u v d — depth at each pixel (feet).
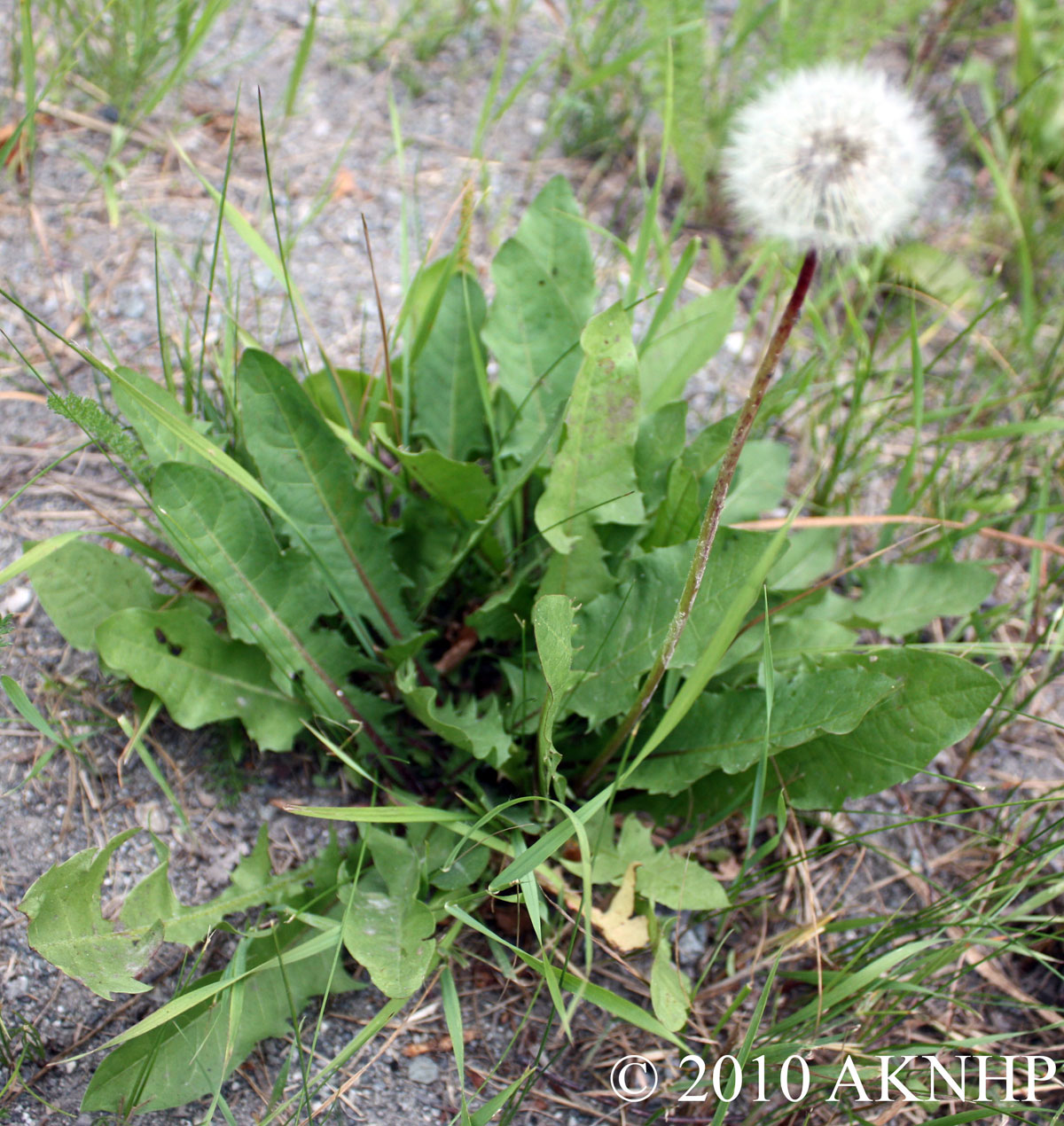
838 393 1.32
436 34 1.66
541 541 1.10
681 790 0.97
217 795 1.03
